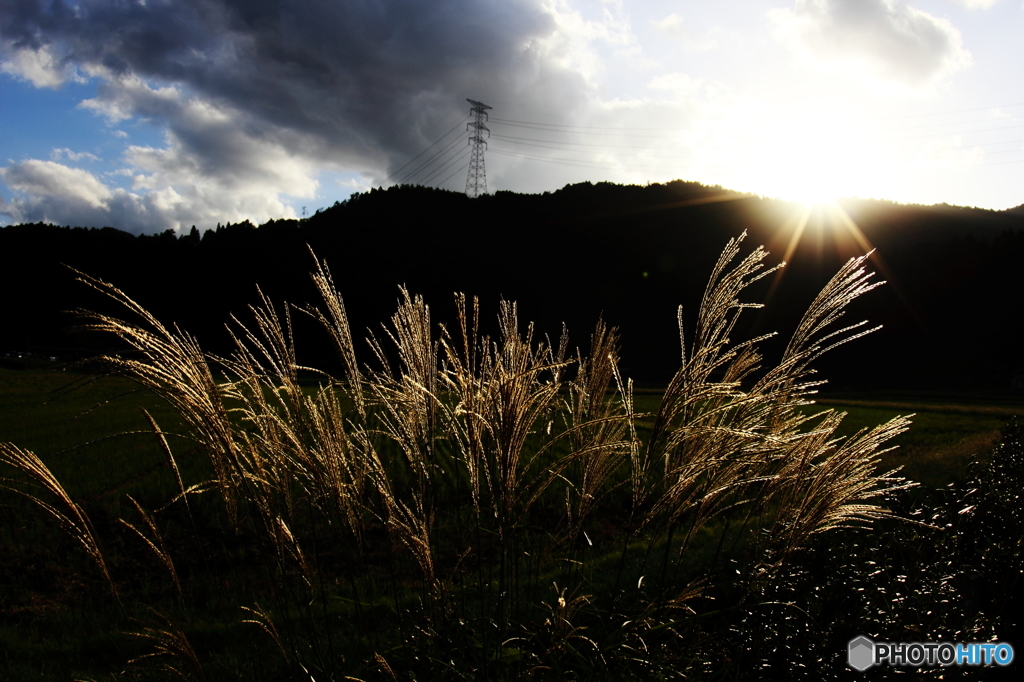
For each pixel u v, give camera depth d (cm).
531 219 11669
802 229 11075
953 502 381
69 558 733
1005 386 6250
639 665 277
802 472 289
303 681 284
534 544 389
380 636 353
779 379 306
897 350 7306
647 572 490
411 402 279
